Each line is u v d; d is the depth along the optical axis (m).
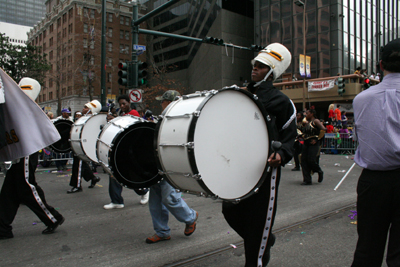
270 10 30.25
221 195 2.33
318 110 27.84
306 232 4.13
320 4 26.89
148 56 57.75
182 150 2.26
